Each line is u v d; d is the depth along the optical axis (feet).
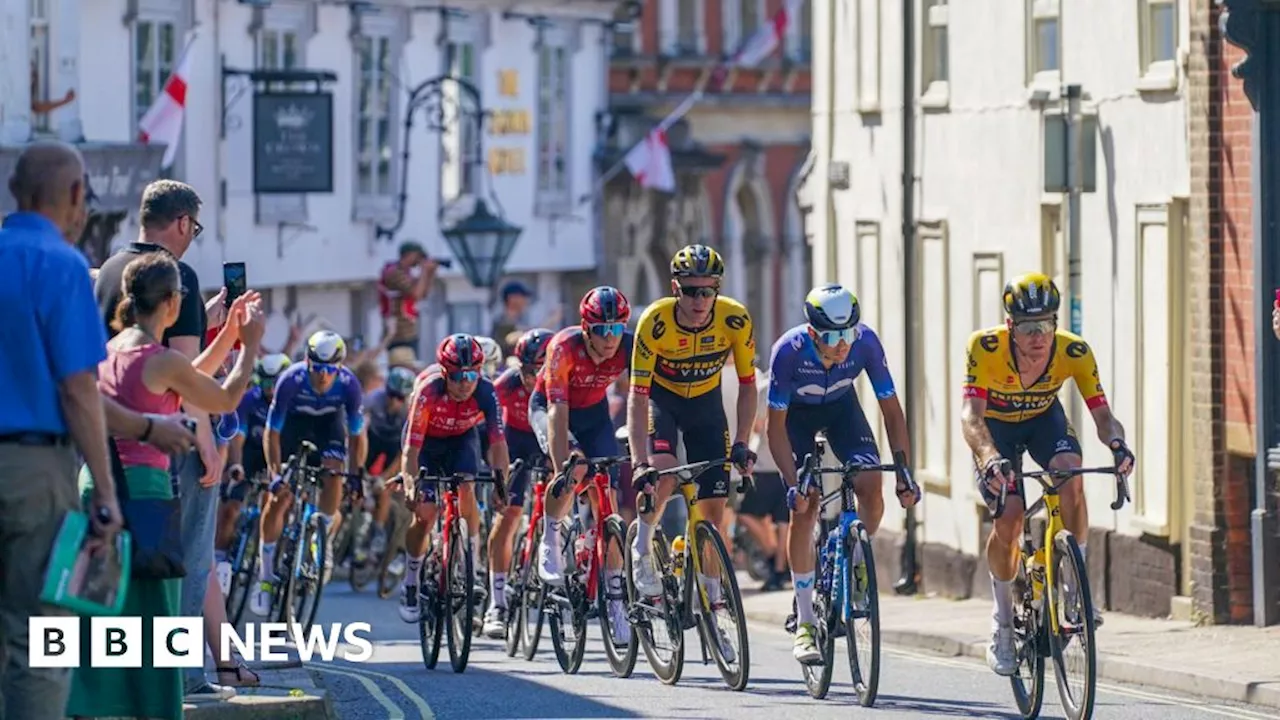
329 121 225.97
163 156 207.51
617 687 96.17
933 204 157.99
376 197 252.62
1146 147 130.62
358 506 161.38
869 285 169.58
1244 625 118.83
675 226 315.37
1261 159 115.44
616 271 298.15
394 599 155.94
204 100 225.76
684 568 95.30
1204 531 119.55
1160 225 128.77
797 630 91.45
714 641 94.53
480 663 109.81
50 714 61.16
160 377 66.80
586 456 104.83
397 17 254.47
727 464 93.86
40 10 199.31
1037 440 88.43
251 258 233.14
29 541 60.90
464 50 266.98
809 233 182.29
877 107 167.02
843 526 89.10
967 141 152.97
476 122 260.42
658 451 94.89
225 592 120.88
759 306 343.87
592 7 290.76
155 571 65.77
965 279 153.69
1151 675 102.37
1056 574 82.28
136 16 215.10
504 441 109.60
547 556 103.71
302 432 129.29
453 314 266.57
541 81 281.95
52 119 199.52
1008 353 85.87
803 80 347.15
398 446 159.53
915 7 160.25
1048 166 138.51
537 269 281.95
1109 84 135.03
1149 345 130.21
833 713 86.69
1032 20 144.25
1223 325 119.03
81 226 62.90
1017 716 86.02
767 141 341.21
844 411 90.63
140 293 67.72
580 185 290.97
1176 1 128.06
